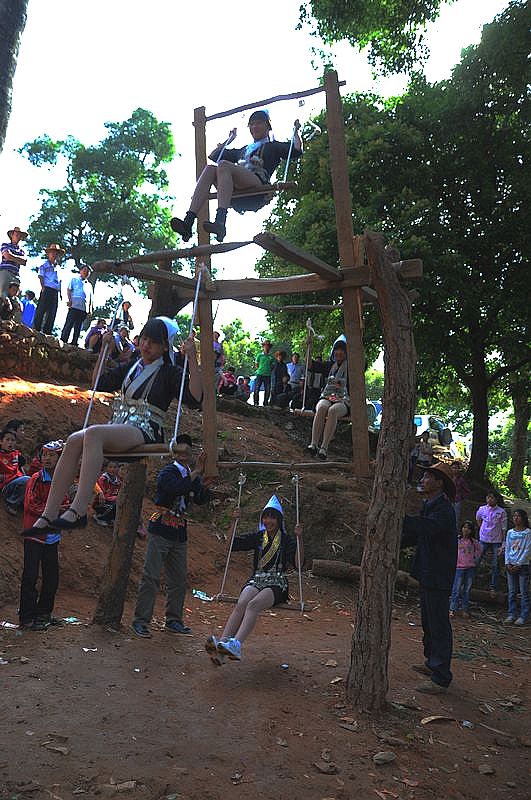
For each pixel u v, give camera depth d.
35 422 10.55
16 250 12.88
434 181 19.36
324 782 4.53
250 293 6.30
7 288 12.51
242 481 7.90
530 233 18.34
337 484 13.40
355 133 19.36
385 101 21.00
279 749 4.89
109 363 9.91
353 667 5.98
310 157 19.91
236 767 4.56
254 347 43.38
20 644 6.30
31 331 12.58
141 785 4.15
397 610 11.05
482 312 19.89
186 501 7.79
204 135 6.29
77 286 14.55
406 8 17.36
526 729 6.28
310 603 10.38
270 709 5.55
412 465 17.30
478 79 18.66
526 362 20.67
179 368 4.36
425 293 18.09
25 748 4.41
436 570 6.93
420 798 4.56
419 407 32.47
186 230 5.83
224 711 5.43
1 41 10.00
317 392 8.74
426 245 17.27
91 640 6.68
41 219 33.12
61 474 3.98
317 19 18.02
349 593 11.16
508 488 29.27
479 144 19.28
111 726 4.90
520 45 17.55
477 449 20.81
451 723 6.00
